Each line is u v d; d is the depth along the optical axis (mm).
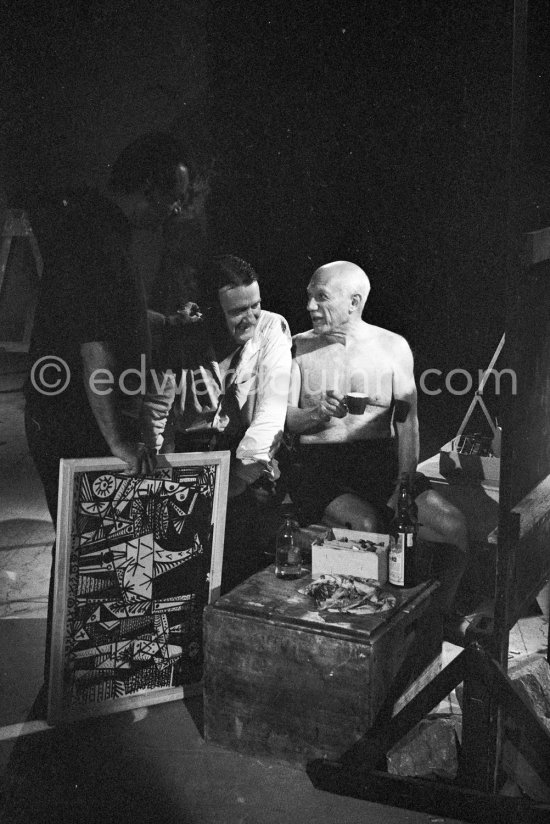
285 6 4004
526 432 2842
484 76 4352
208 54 4160
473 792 2648
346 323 3658
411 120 4266
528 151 2627
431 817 2668
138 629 3258
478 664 2645
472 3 4273
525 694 3076
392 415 3719
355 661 2768
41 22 5004
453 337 4961
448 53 4262
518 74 2447
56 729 3156
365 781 2752
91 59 4691
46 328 3193
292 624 2865
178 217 3508
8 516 5152
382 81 4148
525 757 2879
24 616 4012
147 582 3250
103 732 3141
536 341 2834
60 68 4883
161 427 3662
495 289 4777
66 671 3152
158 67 4344
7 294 8656
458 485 3934
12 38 5109
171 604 3305
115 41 4594
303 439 3744
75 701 3188
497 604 2658
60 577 3082
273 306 3945
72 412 3230
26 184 5340
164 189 3424
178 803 2758
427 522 3627
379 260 4383
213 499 3330
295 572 3236
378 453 3729
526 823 2564
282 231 3988
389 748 2783
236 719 2996
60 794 2807
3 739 3098
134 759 2984
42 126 5238
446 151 4410
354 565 3152
